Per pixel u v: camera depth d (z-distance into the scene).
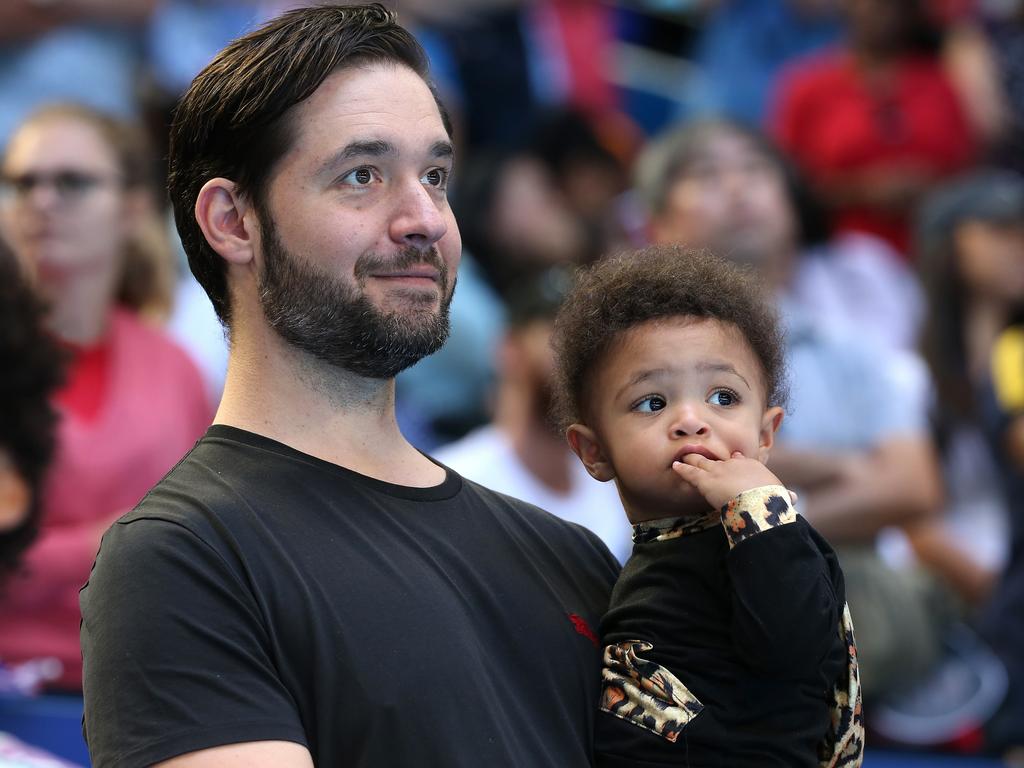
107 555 5.72
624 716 6.33
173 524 5.73
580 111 18.91
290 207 6.07
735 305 6.93
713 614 6.41
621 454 6.80
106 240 12.59
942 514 14.96
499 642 6.16
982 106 19.97
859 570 13.25
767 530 6.11
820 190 19.55
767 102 21.53
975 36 20.59
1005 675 13.12
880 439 13.84
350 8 6.38
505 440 13.47
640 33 22.56
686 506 6.69
